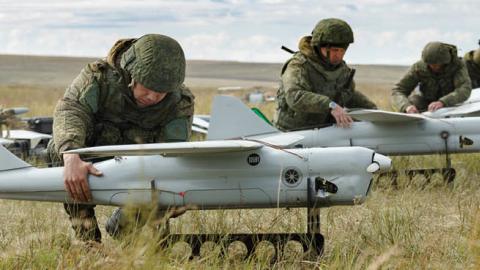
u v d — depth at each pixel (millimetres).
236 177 6410
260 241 6426
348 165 6371
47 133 15562
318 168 6383
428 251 6301
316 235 6387
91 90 6676
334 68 11047
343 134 10930
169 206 6445
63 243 6422
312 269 6184
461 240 6676
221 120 9375
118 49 6750
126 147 5953
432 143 11023
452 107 12992
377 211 7516
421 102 13875
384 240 6742
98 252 6031
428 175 10656
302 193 6398
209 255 6008
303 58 11008
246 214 7773
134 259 5375
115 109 6785
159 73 6270
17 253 6227
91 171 6395
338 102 11266
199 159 6410
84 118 6648
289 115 11336
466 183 10688
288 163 6387
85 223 6906
